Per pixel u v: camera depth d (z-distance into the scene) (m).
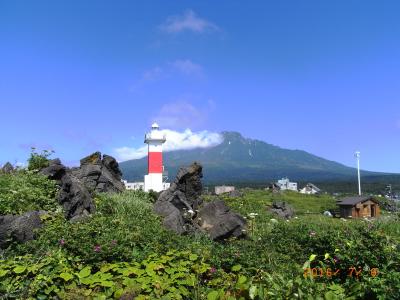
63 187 14.84
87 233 11.66
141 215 15.32
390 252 9.92
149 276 9.55
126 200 16.44
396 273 8.34
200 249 11.73
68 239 11.02
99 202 16.20
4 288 8.70
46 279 8.98
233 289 8.63
